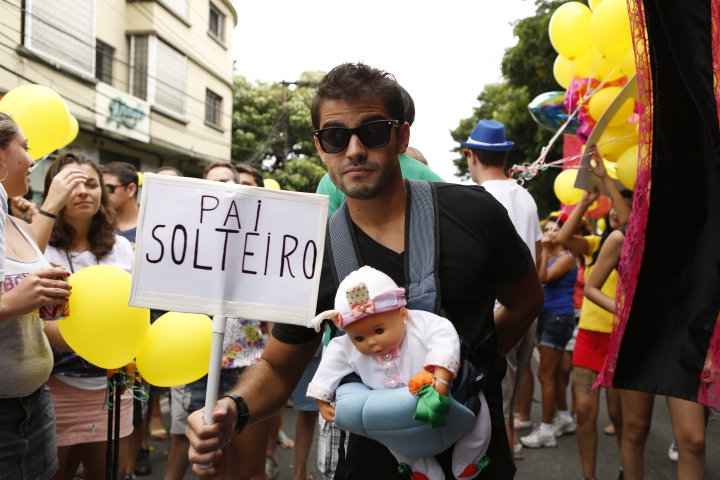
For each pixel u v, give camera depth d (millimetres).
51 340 2500
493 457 1479
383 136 1486
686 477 2543
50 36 11367
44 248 2533
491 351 1524
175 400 3021
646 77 2043
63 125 2906
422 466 1438
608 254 3201
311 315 1550
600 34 3139
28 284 1868
